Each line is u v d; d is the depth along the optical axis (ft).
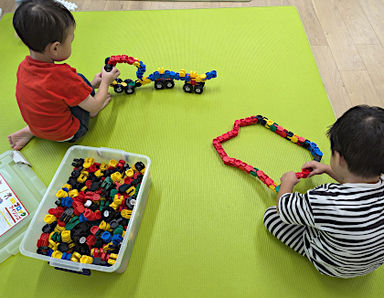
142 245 3.22
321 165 3.23
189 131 3.94
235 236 3.26
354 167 2.20
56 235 3.04
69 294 2.99
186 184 3.57
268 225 3.18
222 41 4.73
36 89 3.00
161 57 4.55
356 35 5.09
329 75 4.68
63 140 3.63
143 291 3.00
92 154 3.61
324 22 5.22
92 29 4.87
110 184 3.37
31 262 3.14
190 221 3.35
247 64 4.50
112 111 4.09
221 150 3.69
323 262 2.74
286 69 4.46
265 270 3.09
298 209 2.49
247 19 4.99
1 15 5.16
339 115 4.31
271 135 3.91
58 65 3.01
